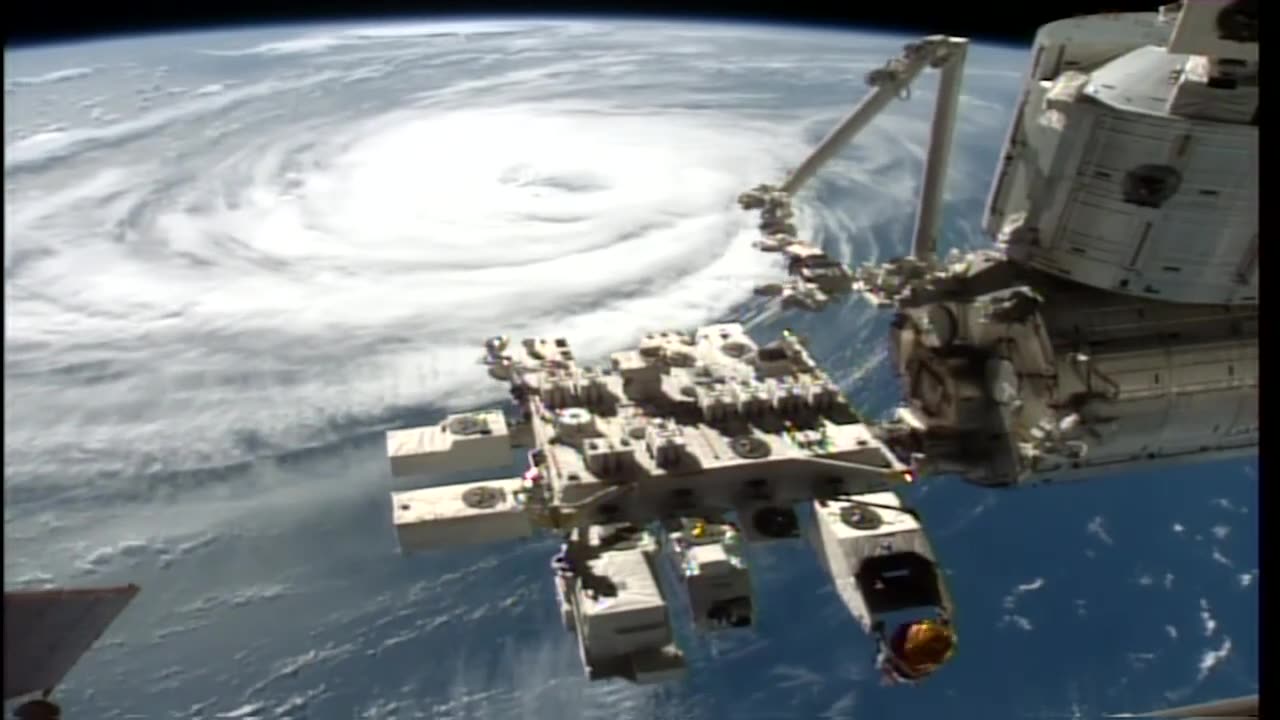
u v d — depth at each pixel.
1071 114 7.66
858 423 7.17
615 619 5.49
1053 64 8.37
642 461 6.50
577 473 6.45
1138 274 7.71
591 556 5.98
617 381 7.80
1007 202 8.83
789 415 7.24
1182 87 7.15
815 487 6.60
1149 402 7.93
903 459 7.95
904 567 5.96
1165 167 7.24
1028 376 7.86
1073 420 7.54
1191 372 7.94
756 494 6.49
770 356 8.08
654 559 6.09
